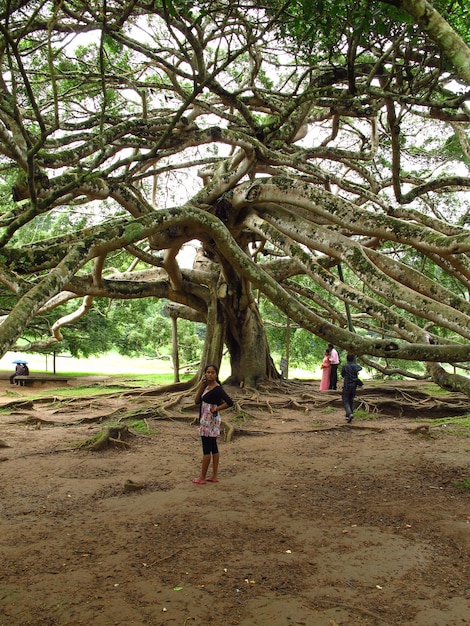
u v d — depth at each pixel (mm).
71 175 7844
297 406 13734
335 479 7371
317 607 3859
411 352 5098
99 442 9156
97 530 5426
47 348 25109
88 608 3832
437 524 5586
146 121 9055
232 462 8383
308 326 5504
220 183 10070
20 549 4934
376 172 16047
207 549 4922
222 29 7457
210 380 7281
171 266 13789
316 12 6676
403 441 10086
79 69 12203
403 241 6172
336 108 10539
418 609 3834
